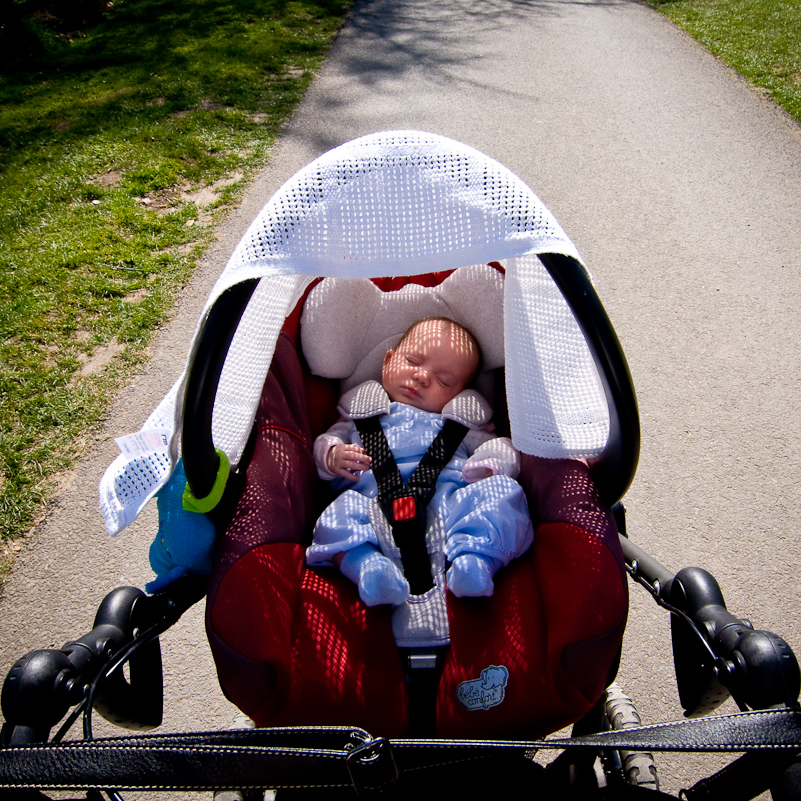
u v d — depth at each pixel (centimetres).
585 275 132
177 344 360
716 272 404
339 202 140
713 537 264
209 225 457
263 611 141
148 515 278
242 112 628
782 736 102
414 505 191
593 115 614
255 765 103
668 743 105
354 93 673
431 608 167
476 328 226
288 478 174
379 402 218
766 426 307
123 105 653
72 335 365
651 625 239
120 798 115
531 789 161
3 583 254
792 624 236
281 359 195
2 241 446
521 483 190
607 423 161
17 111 665
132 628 141
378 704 146
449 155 142
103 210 474
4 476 291
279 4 962
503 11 941
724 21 881
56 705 120
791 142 558
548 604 151
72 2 987
